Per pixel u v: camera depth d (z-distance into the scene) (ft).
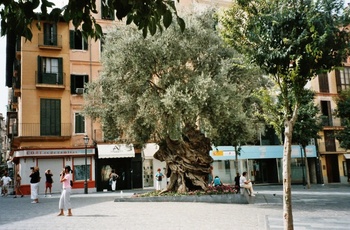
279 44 23.98
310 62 23.02
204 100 49.88
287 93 24.08
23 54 96.32
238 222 33.96
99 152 97.66
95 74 102.73
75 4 12.35
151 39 54.80
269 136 120.47
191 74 56.49
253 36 25.14
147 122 56.54
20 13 12.47
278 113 25.58
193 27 55.93
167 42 54.60
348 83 127.65
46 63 98.43
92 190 97.45
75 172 96.84
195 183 60.34
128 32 58.49
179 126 61.57
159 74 58.59
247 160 116.67
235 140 67.62
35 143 94.07
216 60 59.00
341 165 124.57
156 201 57.21
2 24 12.71
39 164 93.81
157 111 54.13
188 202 54.75
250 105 64.75
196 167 60.80
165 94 52.60
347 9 24.06
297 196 64.28
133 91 58.59
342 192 73.20
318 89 123.75
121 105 59.26
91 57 103.09
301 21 23.32
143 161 104.99
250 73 60.18
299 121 88.69
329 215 38.65
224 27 29.94
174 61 54.70
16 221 36.91
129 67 56.49
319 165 120.88
